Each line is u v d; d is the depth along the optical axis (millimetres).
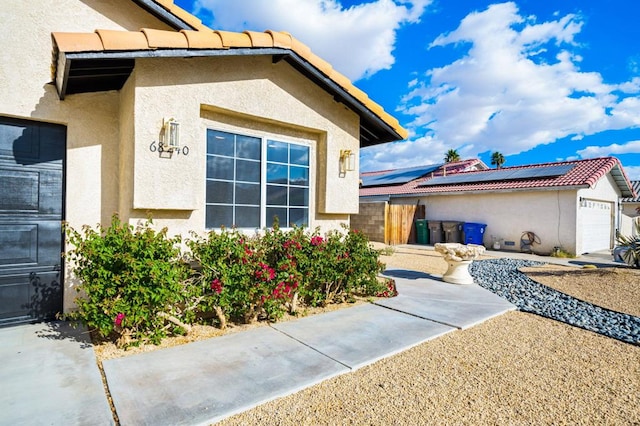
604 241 19469
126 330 4574
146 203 5203
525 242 17500
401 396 3652
